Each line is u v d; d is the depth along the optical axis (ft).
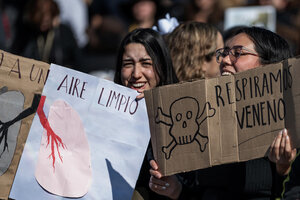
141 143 24.52
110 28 57.16
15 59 24.23
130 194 24.31
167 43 31.19
